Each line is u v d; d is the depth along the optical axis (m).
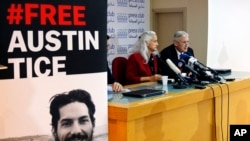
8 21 1.42
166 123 2.54
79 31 1.59
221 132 3.22
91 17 1.62
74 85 1.59
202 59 5.73
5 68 1.40
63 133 1.56
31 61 1.47
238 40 5.97
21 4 1.44
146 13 6.21
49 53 1.51
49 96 1.52
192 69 3.26
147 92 2.60
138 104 2.26
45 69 1.51
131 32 5.94
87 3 1.60
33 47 1.47
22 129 1.47
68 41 1.56
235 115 3.42
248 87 3.60
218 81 3.27
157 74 3.93
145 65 4.02
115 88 2.83
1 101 1.42
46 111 1.52
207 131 3.05
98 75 1.66
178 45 4.09
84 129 1.62
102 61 1.67
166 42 6.35
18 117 1.46
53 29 1.52
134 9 5.96
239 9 5.90
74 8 1.57
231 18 5.84
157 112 2.40
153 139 2.42
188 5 5.86
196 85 3.08
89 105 1.64
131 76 3.94
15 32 1.43
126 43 5.86
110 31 5.55
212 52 5.70
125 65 4.22
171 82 3.32
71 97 1.58
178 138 2.69
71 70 1.57
